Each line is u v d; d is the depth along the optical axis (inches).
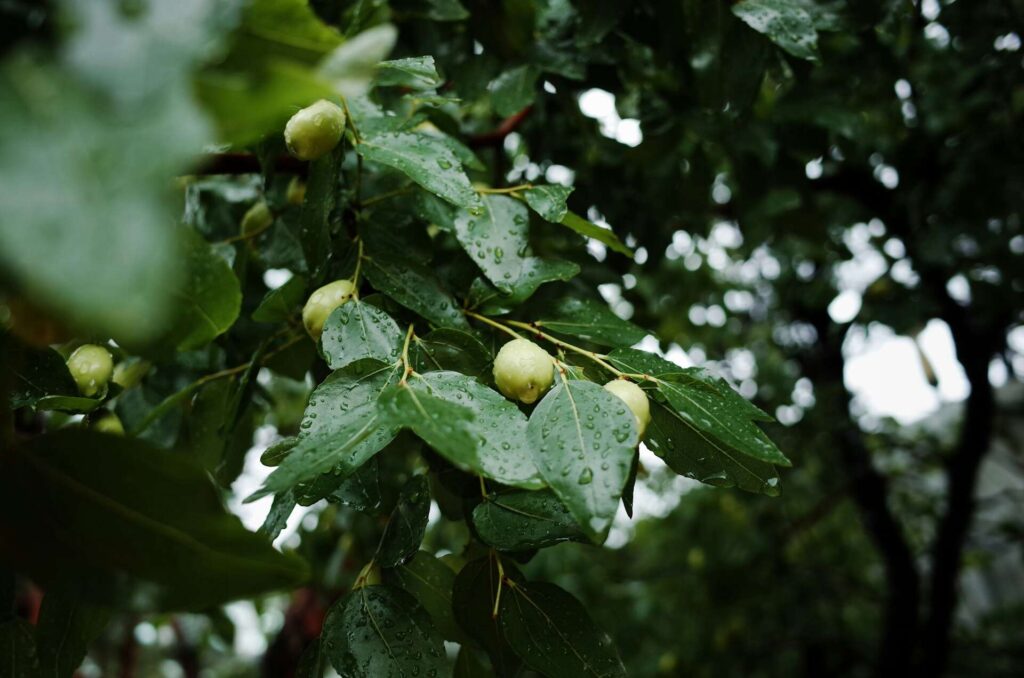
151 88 6.1
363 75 7.8
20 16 7.3
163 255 5.6
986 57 30.5
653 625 55.3
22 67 6.2
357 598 12.3
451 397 11.3
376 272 13.5
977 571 74.4
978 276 37.6
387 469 17.1
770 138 22.0
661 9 17.9
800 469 56.0
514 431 10.9
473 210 13.0
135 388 17.3
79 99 6.0
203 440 17.2
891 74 24.4
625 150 22.0
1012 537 55.7
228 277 9.7
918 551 61.9
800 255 45.7
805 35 16.6
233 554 8.8
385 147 13.3
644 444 12.9
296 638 36.1
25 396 12.0
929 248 34.4
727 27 17.5
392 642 12.0
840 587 56.2
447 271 14.5
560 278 13.9
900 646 47.4
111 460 8.8
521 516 12.4
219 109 6.6
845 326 46.2
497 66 19.3
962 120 32.4
